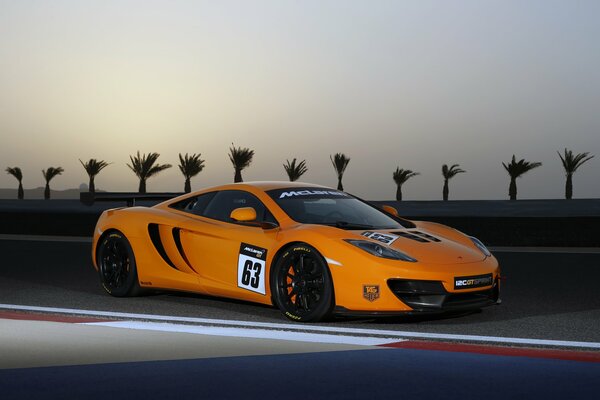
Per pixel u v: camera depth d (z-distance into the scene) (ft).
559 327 18.70
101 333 17.62
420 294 18.19
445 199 150.00
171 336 17.26
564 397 12.25
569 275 30.09
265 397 12.26
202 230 21.62
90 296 23.88
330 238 18.84
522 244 46.91
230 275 20.88
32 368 14.17
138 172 146.72
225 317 20.03
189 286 21.88
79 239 49.67
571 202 137.90
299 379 13.38
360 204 22.33
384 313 18.15
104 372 13.85
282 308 19.47
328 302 18.63
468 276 18.58
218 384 13.03
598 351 15.88
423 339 17.06
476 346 16.26
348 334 17.54
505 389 12.75
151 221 22.93
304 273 19.15
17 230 59.88
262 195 21.25
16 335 17.39
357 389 12.73
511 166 150.51
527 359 15.05
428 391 12.62
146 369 14.10
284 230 19.88
